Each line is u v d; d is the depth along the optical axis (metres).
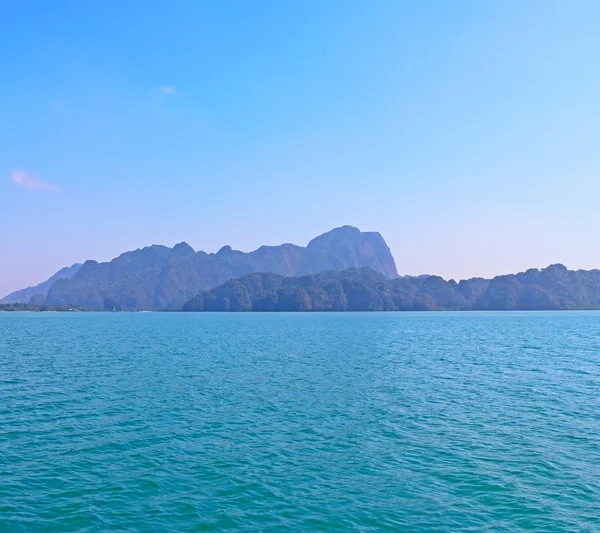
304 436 27.73
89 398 37.50
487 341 96.06
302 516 17.91
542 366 57.16
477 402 36.53
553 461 23.48
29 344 87.44
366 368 55.03
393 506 18.75
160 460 23.61
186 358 64.62
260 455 24.45
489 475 21.78
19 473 21.75
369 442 26.61
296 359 63.91
